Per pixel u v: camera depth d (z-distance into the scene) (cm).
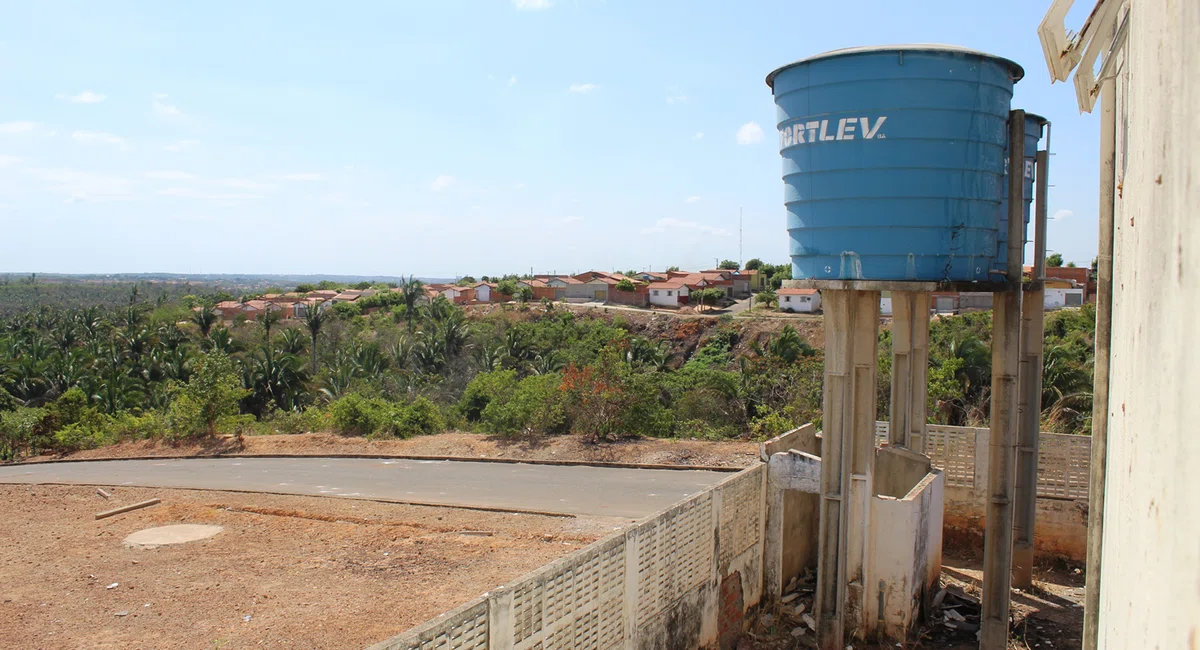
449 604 1032
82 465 2222
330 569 1187
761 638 1004
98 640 938
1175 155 179
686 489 1670
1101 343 406
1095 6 351
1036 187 1088
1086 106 503
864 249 877
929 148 847
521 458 2008
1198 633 157
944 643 977
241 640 928
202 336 5844
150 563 1235
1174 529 172
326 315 6047
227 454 2236
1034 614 1073
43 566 1232
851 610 980
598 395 2131
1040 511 1274
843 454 943
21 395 3988
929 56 837
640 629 766
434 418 2497
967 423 2255
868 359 957
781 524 1070
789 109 931
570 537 1317
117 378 4003
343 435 2383
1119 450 244
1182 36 176
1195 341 163
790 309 6166
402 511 1530
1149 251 200
